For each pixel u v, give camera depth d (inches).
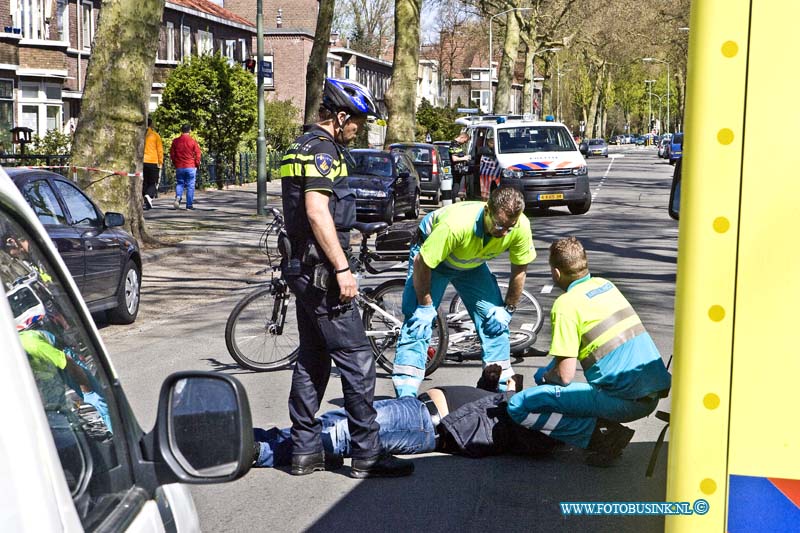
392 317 315.9
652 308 434.9
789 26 93.9
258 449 228.5
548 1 2438.5
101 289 393.1
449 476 223.5
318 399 224.5
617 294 222.2
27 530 58.6
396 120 1315.2
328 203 207.2
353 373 216.4
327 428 229.9
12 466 59.4
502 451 236.4
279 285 319.6
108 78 612.4
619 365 219.1
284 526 195.2
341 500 209.2
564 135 986.1
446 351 312.7
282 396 291.1
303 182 206.8
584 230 811.4
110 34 611.5
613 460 230.7
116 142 615.8
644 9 2488.9
